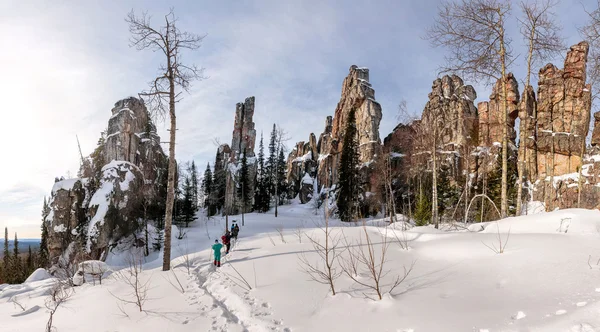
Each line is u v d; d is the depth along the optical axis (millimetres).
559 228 9758
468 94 43719
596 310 4375
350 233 16125
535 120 42875
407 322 5461
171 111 15367
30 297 13531
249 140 63750
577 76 40625
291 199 75625
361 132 54062
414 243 11930
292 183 80875
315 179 73625
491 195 34375
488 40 13898
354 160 44031
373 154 50469
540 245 8234
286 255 12797
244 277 10328
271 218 45500
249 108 65188
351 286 7895
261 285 9219
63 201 33062
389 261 9719
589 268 6238
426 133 19859
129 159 37938
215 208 60906
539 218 10750
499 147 41438
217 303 8500
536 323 4480
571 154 39281
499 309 5270
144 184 36906
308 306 7117
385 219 32250
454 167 41219
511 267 7242
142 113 41000
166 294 9875
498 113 43500
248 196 58500
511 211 32375
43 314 9719
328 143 69875
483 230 12102
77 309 9477
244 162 60156
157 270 14625
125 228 32094
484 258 8297
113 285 11984
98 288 11977
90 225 30047
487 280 6840
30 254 46406
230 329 6621
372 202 45094
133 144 38625
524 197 39531
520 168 14062
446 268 8266
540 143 41250
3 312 10750
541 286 5926
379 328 5492
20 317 9805
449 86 39281
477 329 4730
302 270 10117
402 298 6594
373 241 13117
